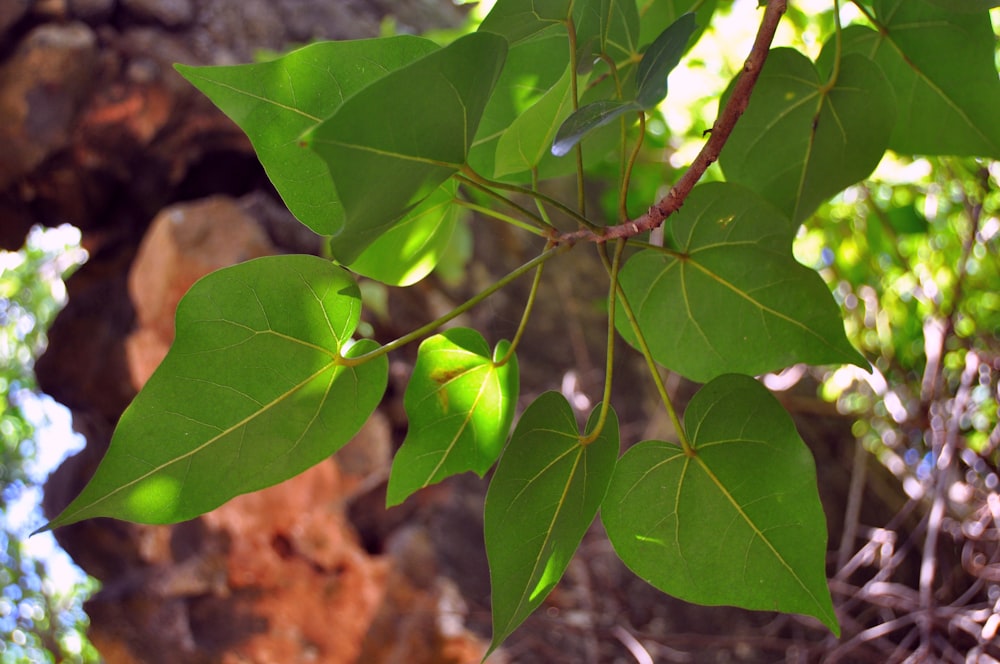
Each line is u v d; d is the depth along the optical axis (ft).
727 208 1.69
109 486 1.48
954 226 4.53
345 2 6.06
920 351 4.70
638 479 1.61
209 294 1.49
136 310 5.53
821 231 4.92
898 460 4.27
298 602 4.25
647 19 1.94
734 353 1.75
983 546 4.41
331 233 1.57
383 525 4.30
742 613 4.04
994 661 3.12
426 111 1.37
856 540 4.64
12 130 5.11
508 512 1.52
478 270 5.09
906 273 4.48
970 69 1.83
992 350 4.03
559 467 1.54
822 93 1.80
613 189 4.35
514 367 1.69
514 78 1.72
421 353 1.66
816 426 5.09
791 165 1.85
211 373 1.50
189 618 4.42
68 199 5.50
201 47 5.45
